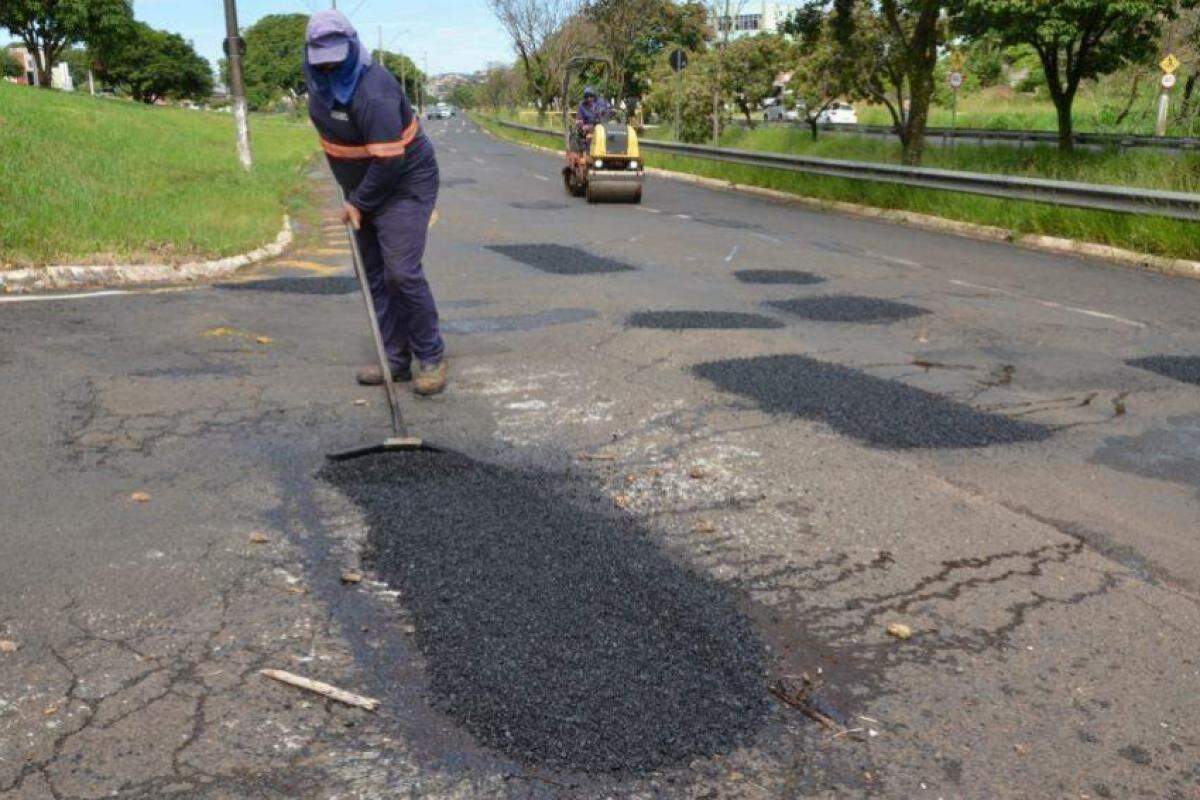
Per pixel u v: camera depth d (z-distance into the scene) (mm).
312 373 5957
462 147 40875
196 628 3037
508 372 6094
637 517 3945
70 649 2904
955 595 3381
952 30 21969
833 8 24547
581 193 19047
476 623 3082
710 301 8547
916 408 5492
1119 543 3838
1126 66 22734
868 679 2865
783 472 4484
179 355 6242
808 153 27891
